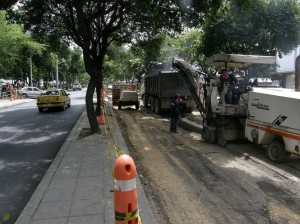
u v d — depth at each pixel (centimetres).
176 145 1180
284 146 898
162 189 707
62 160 861
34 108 2641
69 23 1434
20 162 915
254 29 1627
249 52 1720
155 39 2089
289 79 2706
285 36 1625
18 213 578
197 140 1275
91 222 493
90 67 1241
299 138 837
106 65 4731
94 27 1806
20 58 4188
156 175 808
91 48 1780
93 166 802
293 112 859
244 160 958
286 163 912
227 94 1133
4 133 1392
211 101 1193
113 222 493
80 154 930
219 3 1106
